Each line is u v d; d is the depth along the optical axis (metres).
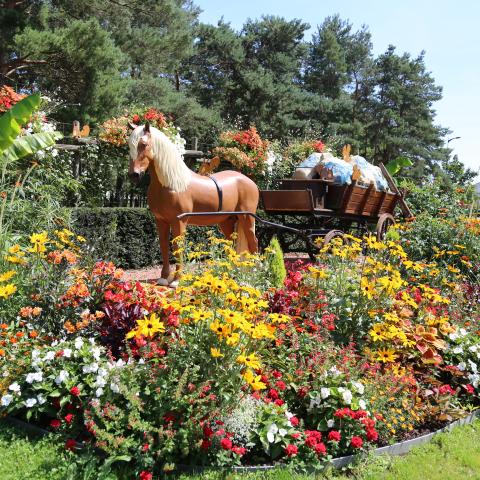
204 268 4.74
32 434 3.35
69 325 3.91
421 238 8.92
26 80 18.62
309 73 41.66
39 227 6.63
